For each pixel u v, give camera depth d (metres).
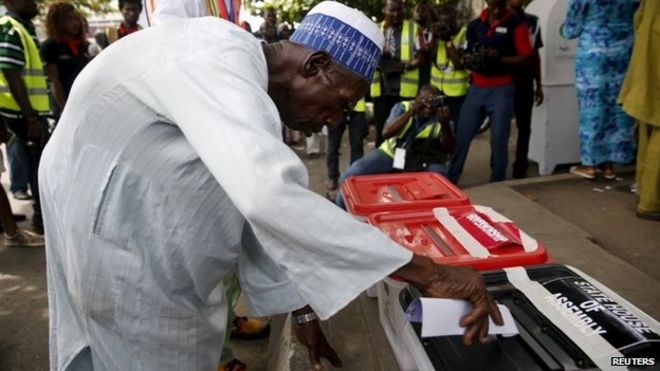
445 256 1.52
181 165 0.99
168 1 1.72
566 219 3.39
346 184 2.28
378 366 1.88
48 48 4.07
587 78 3.77
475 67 4.08
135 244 1.03
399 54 4.88
